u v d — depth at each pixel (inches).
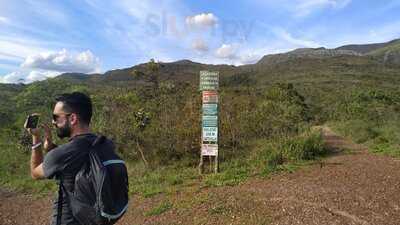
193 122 560.1
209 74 430.9
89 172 106.5
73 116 111.7
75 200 106.0
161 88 743.7
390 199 302.0
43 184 433.7
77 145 108.2
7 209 354.3
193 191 342.0
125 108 609.9
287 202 293.0
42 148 121.9
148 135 546.3
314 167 426.3
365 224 252.7
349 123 989.8
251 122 597.3
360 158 496.1
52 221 109.0
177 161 513.0
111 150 111.3
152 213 296.5
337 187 335.0
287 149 479.8
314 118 1390.3
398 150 558.6
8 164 544.4
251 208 283.9
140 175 444.8
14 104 939.3
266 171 402.6
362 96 1680.6
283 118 681.6
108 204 104.5
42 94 908.6
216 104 432.1
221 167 451.5
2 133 714.8
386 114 1083.9
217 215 277.3
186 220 276.7
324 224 251.8
